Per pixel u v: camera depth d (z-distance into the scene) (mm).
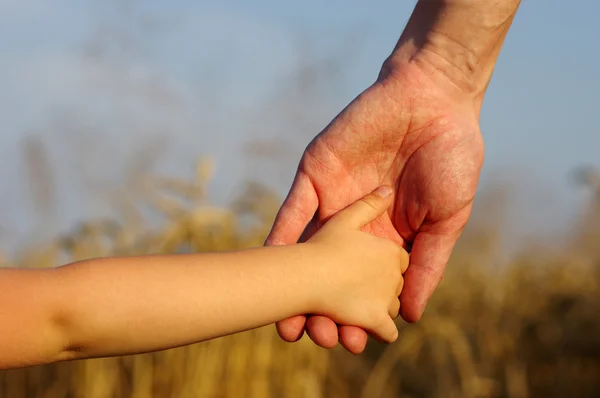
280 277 1507
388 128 1854
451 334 4379
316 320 1624
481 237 5570
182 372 3594
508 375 4605
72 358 1423
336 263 1581
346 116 1872
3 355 1348
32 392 3760
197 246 3592
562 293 5082
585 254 5969
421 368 4684
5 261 4164
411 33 1933
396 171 1889
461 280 5309
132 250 3811
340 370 4473
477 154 1872
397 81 1874
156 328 1406
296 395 3822
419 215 1860
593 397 4578
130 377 3652
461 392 4379
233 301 1450
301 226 1848
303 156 1889
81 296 1378
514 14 1885
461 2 1858
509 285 5215
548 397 4672
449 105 1875
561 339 4781
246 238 3854
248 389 3648
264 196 3945
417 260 1854
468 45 1869
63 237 3883
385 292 1655
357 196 1882
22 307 1353
